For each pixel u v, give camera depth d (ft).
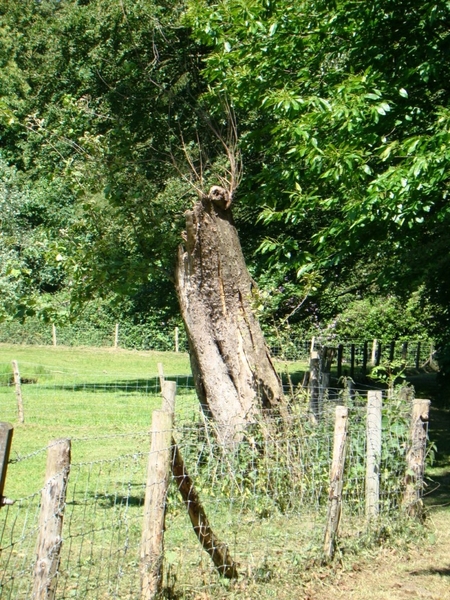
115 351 121.90
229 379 32.24
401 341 91.56
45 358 109.50
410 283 43.91
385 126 38.24
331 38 42.01
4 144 135.64
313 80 42.57
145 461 37.52
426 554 25.41
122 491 30.42
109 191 34.78
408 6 37.83
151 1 66.85
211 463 23.53
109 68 70.69
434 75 36.55
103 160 35.42
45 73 78.69
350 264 55.11
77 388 78.07
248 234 64.95
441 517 29.78
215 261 32.32
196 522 19.38
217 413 31.86
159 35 66.18
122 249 34.37
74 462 37.47
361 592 21.43
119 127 36.83
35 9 125.90
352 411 28.58
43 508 15.11
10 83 112.16
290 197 41.63
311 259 40.83
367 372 86.38
